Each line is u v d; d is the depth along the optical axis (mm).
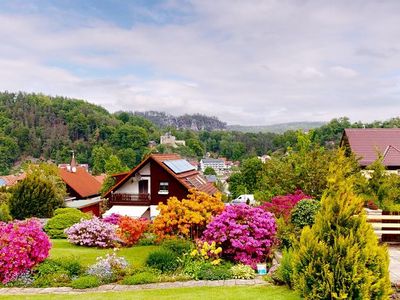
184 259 13023
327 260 8109
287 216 15648
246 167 62000
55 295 10742
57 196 32062
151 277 11844
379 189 16141
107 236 18375
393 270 10492
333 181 8703
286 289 10055
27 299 10391
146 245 18234
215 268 12344
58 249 17094
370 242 8133
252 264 12922
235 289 10344
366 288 7738
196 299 9625
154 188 35594
